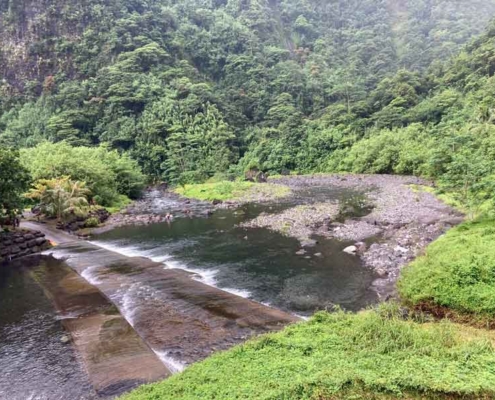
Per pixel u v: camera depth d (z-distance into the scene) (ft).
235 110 361.92
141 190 227.61
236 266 82.69
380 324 41.52
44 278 80.48
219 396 30.14
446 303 49.26
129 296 65.98
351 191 191.42
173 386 33.24
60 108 320.50
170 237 116.47
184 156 284.41
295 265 80.48
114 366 44.39
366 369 32.96
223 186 213.66
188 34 444.55
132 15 397.39
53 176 157.58
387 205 139.74
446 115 265.13
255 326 52.42
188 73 376.68
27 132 307.99
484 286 48.32
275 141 315.78
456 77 316.19
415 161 224.53
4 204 100.78
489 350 35.78
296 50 554.05
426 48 518.78
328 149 304.09
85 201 140.97
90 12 383.45
